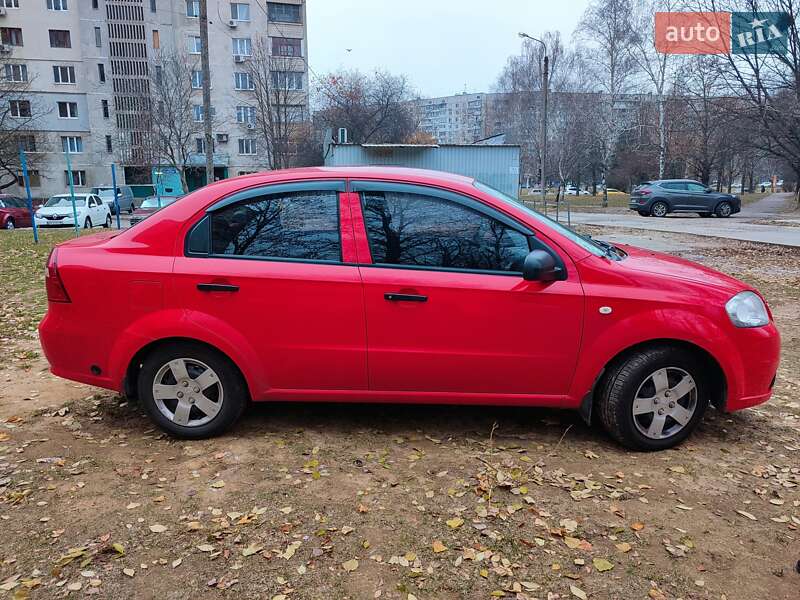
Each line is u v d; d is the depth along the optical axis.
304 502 3.10
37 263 12.66
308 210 3.68
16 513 2.99
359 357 3.62
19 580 2.50
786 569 2.62
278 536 2.81
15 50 49.50
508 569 2.59
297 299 3.57
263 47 42.88
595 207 42.91
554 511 3.03
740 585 2.51
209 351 3.68
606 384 3.66
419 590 2.46
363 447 3.74
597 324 3.55
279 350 3.63
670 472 3.46
